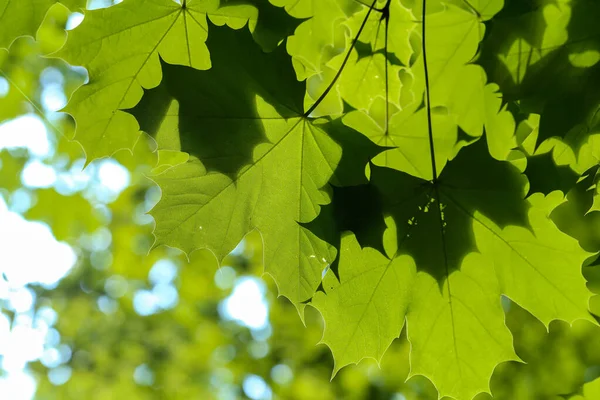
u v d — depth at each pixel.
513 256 0.88
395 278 0.88
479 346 0.89
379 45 0.96
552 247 0.87
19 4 0.87
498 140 0.95
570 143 0.88
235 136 0.86
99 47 0.89
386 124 0.93
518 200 0.87
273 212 0.87
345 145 0.86
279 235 0.87
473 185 0.87
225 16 0.90
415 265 0.88
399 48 0.96
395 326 0.89
